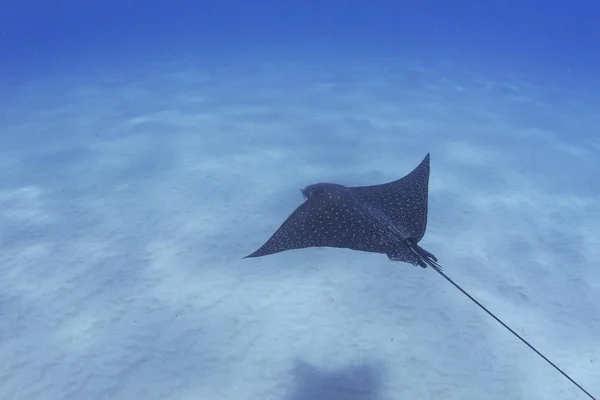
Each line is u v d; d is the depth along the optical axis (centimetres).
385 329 509
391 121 1224
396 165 923
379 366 464
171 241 668
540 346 491
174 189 826
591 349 488
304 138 1080
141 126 1204
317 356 475
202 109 1366
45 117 1343
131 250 648
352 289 568
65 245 663
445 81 1780
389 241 365
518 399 430
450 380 450
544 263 627
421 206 420
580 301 557
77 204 782
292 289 568
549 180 880
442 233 689
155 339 497
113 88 1736
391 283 580
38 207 775
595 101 1592
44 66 2480
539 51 3175
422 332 505
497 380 450
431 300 553
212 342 493
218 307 541
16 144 1101
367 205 415
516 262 627
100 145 1067
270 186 827
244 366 464
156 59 2580
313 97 1486
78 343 492
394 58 2420
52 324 517
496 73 2045
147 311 536
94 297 558
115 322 520
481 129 1177
